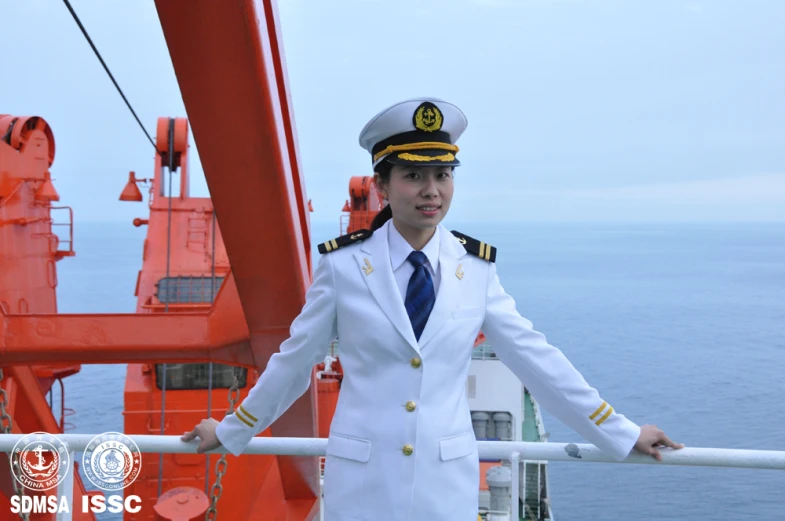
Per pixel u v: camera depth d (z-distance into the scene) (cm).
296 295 516
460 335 246
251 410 264
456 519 241
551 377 251
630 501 4138
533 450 292
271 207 457
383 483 239
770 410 7219
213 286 1102
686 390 8194
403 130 239
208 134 415
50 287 1132
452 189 246
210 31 369
